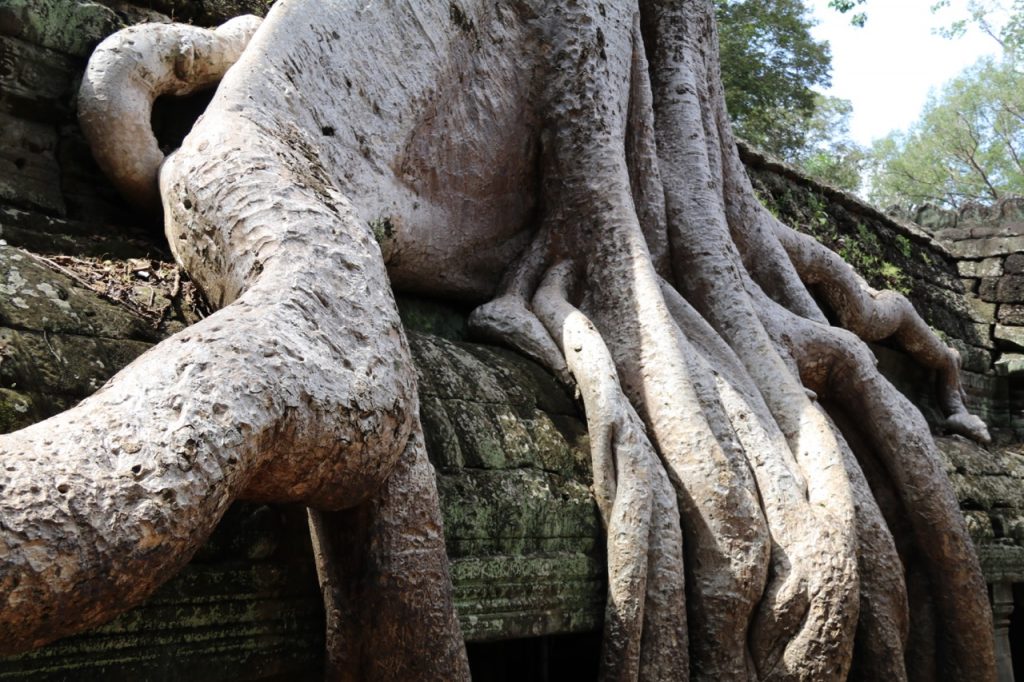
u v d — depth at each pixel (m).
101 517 1.80
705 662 3.53
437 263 4.25
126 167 3.49
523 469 3.44
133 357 2.83
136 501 1.86
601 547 3.54
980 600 4.88
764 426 4.07
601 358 3.75
